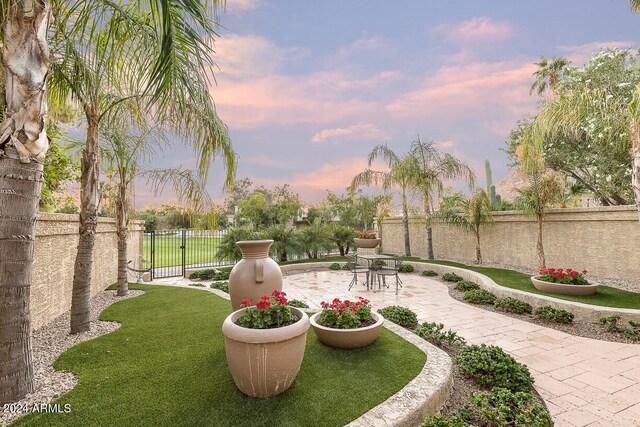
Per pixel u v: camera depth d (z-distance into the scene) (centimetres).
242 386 246
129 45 325
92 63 340
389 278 964
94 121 411
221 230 1197
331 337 341
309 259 1299
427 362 312
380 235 1617
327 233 1359
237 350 238
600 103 504
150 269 945
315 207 2300
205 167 423
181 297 596
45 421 213
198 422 217
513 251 946
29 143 236
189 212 623
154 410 229
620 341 433
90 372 286
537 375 341
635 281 664
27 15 230
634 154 492
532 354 396
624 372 346
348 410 231
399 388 263
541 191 766
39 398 240
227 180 445
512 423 234
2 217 229
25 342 243
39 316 420
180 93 247
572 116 539
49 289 449
